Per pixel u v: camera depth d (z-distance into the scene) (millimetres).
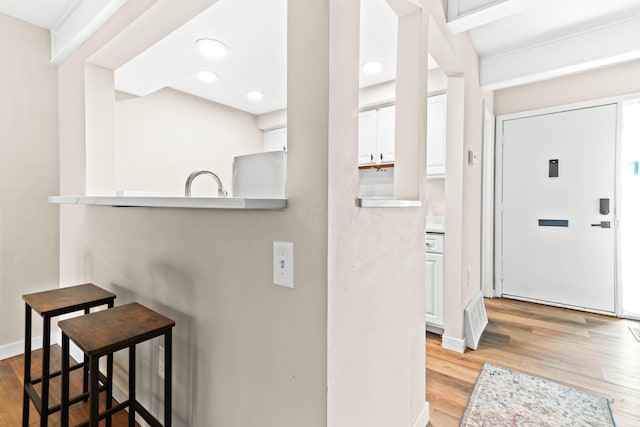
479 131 2801
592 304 2951
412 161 1378
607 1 1984
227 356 1066
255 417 989
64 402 1086
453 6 1734
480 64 2736
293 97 869
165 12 1423
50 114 2205
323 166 804
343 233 868
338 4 832
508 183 3357
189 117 3412
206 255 1125
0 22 1991
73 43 1929
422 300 1452
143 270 1443
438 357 2119
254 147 4098
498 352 2184
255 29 1951
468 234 2455
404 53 1387
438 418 1519
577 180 2996
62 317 2213
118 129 2895
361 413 986
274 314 923
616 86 2805
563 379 1840
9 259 2072
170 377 1138
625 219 3064
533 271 3242
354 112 915
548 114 3125
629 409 1566
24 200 2115
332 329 828
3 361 2039
